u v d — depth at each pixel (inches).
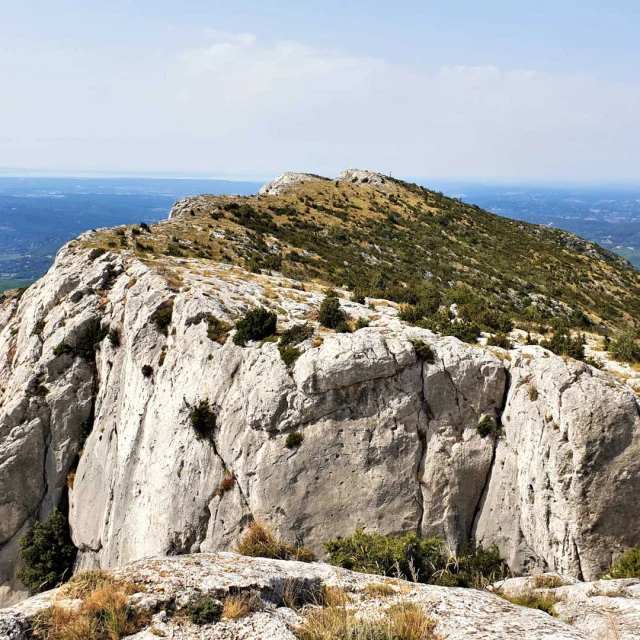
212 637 333.1
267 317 1217.4
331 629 339.6
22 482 1542.8
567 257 4301.2
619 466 823.7
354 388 1054.4
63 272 1849.2
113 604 348.8
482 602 407.5
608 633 370.3
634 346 1235.9
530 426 945.5
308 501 1008.2
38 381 1603.1
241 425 1106.7
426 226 4325.8
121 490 1336.1
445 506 1004.6
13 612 343.3
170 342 1393.9
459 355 1067.3
